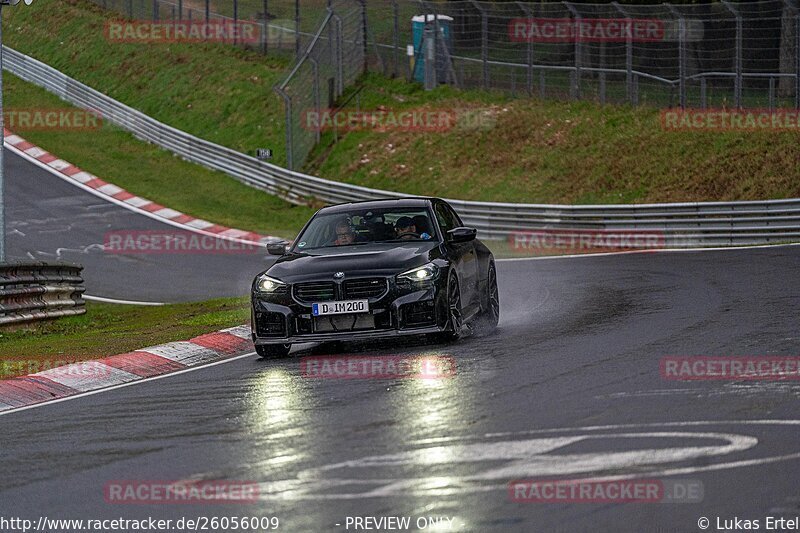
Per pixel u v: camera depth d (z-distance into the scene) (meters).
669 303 48.84
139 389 35.38
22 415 32.06
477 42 143.38
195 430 26.61
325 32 149.25
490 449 21.81
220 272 86.31
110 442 26.08
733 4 113.50
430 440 23.05
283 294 38.56
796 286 52.25
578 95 128.38
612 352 34.56
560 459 20.69
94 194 130.25
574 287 60.78
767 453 20.42
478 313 43.31
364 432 24.39
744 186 102.12
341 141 138.62
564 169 116.56
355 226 42.56
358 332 38.00
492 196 117.00
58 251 101.50
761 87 120.25
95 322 63.59
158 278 84.94
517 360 34.00
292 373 35.16
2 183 60.69
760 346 33.94
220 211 125.06
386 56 152.38
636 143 115.25
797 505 17.20
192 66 172.25
